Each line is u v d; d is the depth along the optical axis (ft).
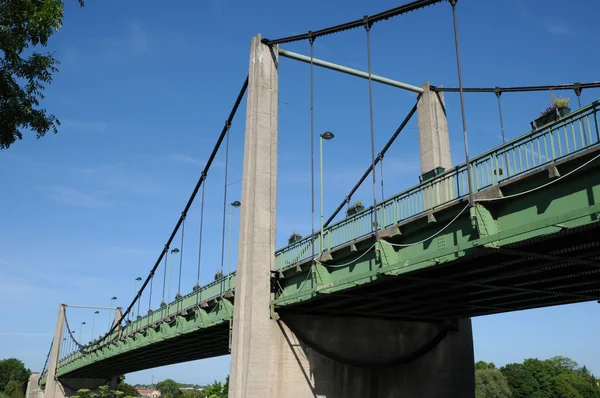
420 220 59.11
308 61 98.48
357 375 87.45
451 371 94.73
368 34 76.79
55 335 319.47
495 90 92.94
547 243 51.16
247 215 90.07
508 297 73.87
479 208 50.44
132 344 156.35
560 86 80.48
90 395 268.82
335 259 73.82
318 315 88.12
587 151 42.27
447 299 75.92
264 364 82.02
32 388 403.95
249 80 98.02
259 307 84.53
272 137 93.76
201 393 582.76
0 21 51.13
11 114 53.31
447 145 102.01
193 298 116.47
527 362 456.45
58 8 53.26
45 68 54.65
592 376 510.58
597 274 59.52
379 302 78.89
